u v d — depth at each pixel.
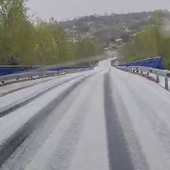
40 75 31.97
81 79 24.64
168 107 10.66
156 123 8.17
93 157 5.51
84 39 112.62
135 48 114.62
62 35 69.94
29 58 37.50
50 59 56.81
